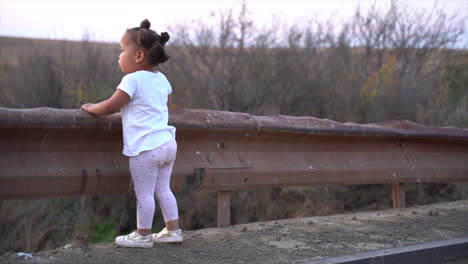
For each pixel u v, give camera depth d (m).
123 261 4.04
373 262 4.51
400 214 6.51
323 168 6.09
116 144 4.73
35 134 4.24
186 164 5.10
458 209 6.93
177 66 14.86
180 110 5.04
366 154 6.58
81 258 4.07
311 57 16.11
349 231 5.48
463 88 16.62
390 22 17.95
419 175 7.03
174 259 4.18
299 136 5.85
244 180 5.44
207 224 13.05
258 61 15.39
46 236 11.79
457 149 7.58
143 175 4.22
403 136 6.77
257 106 15.25
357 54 17.61
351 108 15.11
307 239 5.07
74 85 15.59
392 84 15.21
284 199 13.38
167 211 4.47
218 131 5.21
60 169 4.38
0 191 4.07
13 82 15.78
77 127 4.34
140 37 4.25
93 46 16.58
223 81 15.02
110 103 4.10
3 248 10.83
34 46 16.92
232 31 15.40
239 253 4.49
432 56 17.83
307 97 15.59
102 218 12.98
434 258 4.93
